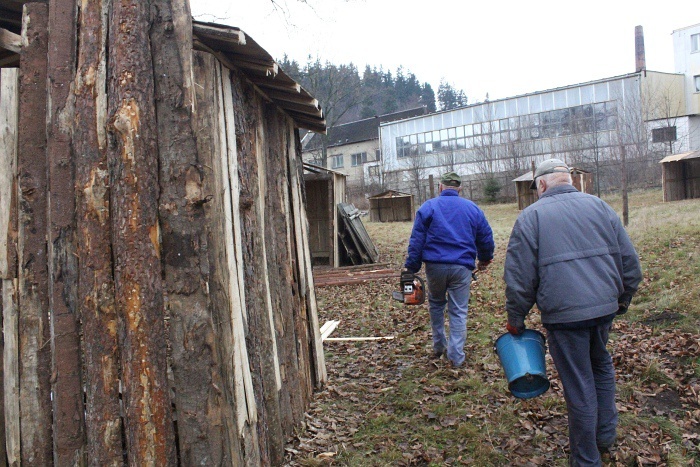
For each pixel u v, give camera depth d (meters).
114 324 2.66
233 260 3.02
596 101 34.06
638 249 9.68
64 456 2.75
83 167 2.68
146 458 2.60
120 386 2.73
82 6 2.74
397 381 5.07
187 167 2.72
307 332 4.87
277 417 3.65
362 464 3.63
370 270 12.40
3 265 2.83
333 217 13.47
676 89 36.06
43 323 2.86
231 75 3.34
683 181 19.55
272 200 4.11
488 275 9.71
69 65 2.77
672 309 6.13
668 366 4.77
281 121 4.40
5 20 3.41
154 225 2.67
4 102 2.83
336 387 5.02
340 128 53.53
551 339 3.28
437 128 41.62
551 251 3.18
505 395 4.54
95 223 2.66
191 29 2.77
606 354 3.37
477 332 6.36
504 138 36.75
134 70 2.63
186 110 2.73
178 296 2.72
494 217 22.42
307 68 34.69
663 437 3.71
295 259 4.59
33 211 2.84
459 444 3.85
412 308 8.09
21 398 2.85
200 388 2.72
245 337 3.21
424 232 5.29
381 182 39.34
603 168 27.84
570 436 3.27
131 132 2.61
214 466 2.73
